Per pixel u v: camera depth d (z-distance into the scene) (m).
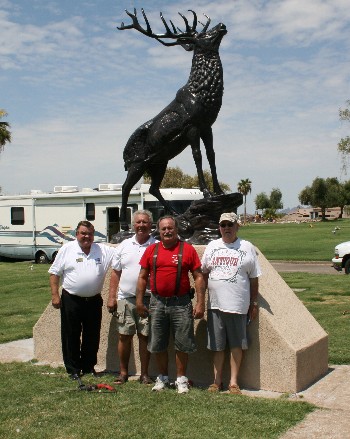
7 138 33.94
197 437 4.23
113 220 21.34
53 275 6.11
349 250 16.70
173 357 6.17
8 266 21.88
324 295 11.55
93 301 6.14
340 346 7.09
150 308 5.52
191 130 7.08
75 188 23.02
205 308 5.93
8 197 24.34
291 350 5.39
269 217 115.06
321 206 99.31
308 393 5.37
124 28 7.30
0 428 4.52
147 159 7.57
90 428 4.47
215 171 7.28
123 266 5.88
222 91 7.09
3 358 7.18
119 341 5.96
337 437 4.21
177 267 5.36
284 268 20.36
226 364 5.75
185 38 7.14
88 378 6.10
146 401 5.13
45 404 5.12
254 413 4.73
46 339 7.07
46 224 23.23
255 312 5.50
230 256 5.43
